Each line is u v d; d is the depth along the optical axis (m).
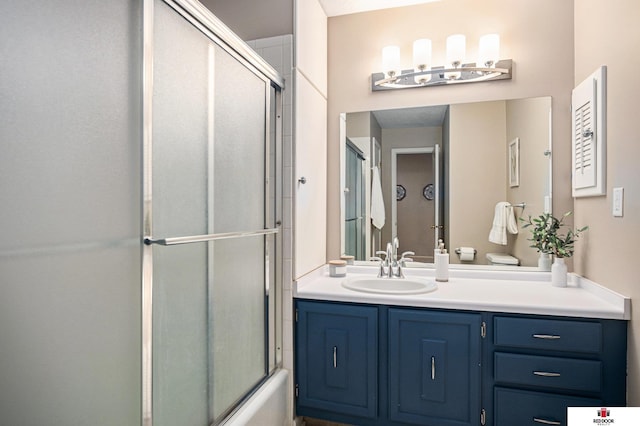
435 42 2.33
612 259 1.62
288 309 1.98
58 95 0.81
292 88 1.98
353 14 2.48
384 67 2.33
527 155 2.19
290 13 2.01
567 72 2.11
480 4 2.26
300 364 1.96
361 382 1.84
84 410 0.86
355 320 1.85
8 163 0.71
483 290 1.92
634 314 1.44
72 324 0.84
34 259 0.76
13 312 0.72
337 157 2.52
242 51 1.54
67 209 0.83
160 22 1.10
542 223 2.08
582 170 1.90
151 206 1.05
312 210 2.24
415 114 2.39
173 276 1.17
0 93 0.70
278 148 1.96
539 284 2.07
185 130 1.22
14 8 0.72
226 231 1.47
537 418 1.60
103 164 0.91
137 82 1.01
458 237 2.31
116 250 0.95
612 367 1.52
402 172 2.42
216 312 1.42
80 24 0.86
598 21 1.76
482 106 2.27
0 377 0.71
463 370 1.70
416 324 1.76
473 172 2.29
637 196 1.41
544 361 1.59
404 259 2.40
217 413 1.42
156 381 1.09
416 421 1.76
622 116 1.52
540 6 2.16
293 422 1.95
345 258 2.49
